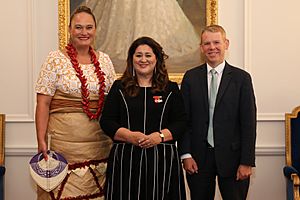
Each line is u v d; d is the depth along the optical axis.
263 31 4.11
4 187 4.15
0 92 4.16
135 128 2.90
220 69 3.17
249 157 3.04
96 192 3.13
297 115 3.89
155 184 2.87
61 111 3.06
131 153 2.89
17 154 4.16
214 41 3.10
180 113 2.99
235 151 3.11
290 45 4.12
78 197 3.06
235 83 3.12
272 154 4.14
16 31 4.15
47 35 4.15
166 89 2.98
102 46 4.10
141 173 2.88
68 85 3.02
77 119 3.05
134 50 2.99
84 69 3.10
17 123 4.16
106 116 2.97
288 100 4.13
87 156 3.08
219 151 3.08
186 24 4.09
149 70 2.96
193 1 4.09
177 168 2.94
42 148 3.02
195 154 3.13
